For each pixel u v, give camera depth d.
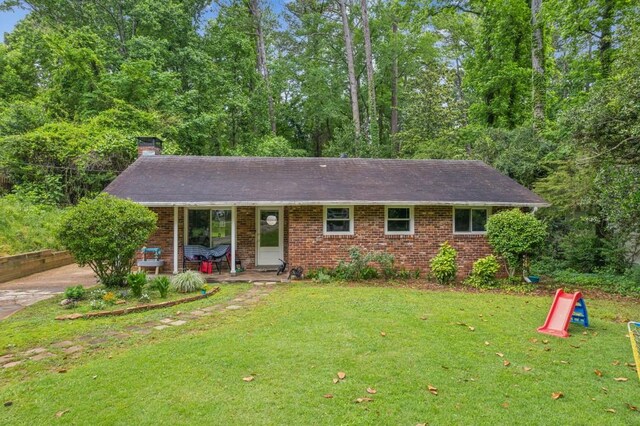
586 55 17.14
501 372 4.86
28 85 24.95
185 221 12.77
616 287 10.76
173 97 22.92
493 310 8.08
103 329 6.40
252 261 13.38
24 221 13.78
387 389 4.32
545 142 15.96
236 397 4.11
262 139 27.08
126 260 9.50
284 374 4.67
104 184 18.59
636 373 4.94
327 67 30.19
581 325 7.20
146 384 4.39
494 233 11.36
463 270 12.57
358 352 5.43
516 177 16.31
